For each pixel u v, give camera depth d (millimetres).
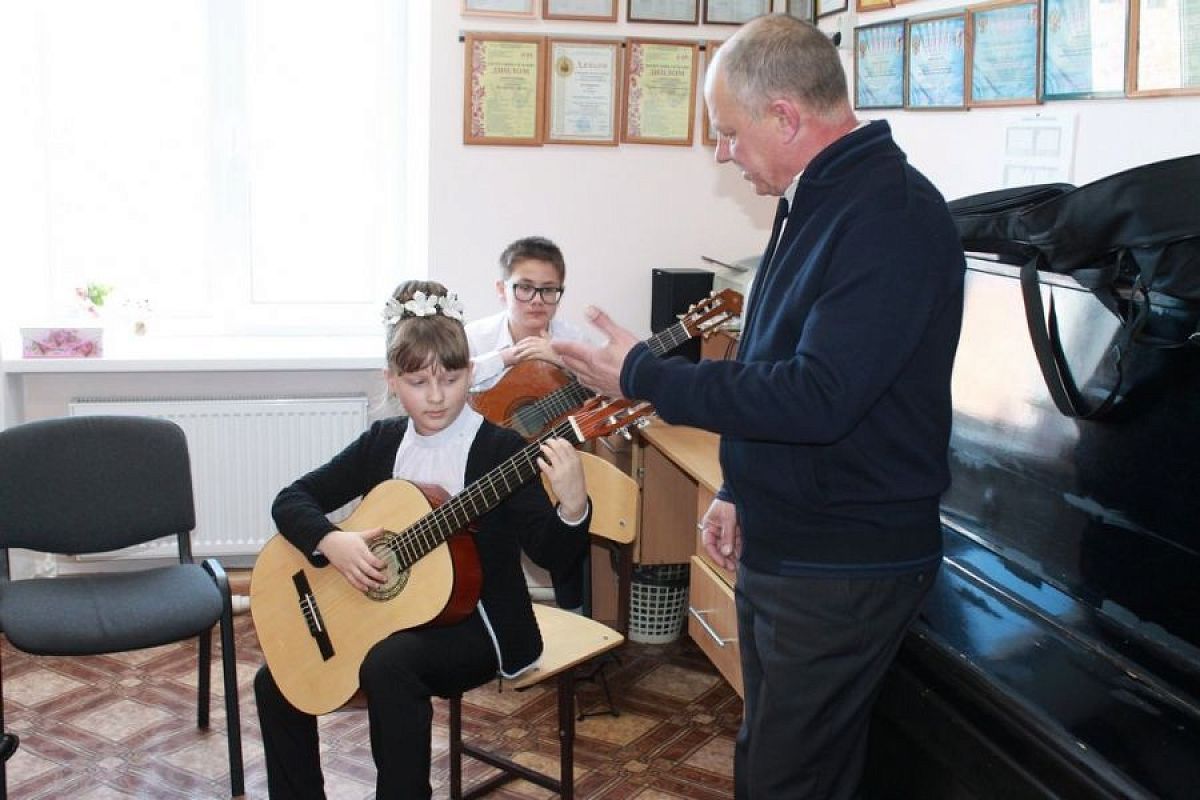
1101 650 1563
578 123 3521
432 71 3432
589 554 2908
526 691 3074
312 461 3609
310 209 3768
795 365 1492
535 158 3537
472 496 1994
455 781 2535
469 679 2074
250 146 3680
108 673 3121
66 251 3633
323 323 3818
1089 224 1475
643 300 3682
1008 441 1883
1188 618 1485
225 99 3615
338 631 2088
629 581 3139
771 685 1668
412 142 3742
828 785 1710
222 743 2775
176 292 3740
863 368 1457
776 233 1740
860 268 1486
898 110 2770
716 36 3531
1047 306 1757
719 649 2615
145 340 3689
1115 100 1995
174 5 3551
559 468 1933
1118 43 1964
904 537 1603
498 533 2094
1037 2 2180
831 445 1570
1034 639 1640
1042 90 2178
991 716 1520
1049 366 1590
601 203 3596
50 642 2357
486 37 3412
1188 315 1460
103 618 2430
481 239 3562
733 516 1981
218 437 3535
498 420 2758
